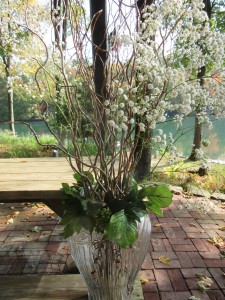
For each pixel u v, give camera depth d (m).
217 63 1.04
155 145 1.04
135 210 1.08
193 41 1.01
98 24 1.25
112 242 1.14
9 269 1.90
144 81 0.91
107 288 1.23
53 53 1.05
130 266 1.22
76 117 1.05
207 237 2.31
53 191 1.35
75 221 1.05
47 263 1.96
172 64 1.03
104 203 1.10
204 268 1.89
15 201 1.46
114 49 1.00
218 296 1.62
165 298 1.60
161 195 1.11
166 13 0.93
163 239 2.28
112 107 0.89
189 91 0.99
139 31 0.94
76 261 1.26
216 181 3.79
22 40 1.96
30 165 1.88
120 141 1.08
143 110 0.89
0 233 2.41
